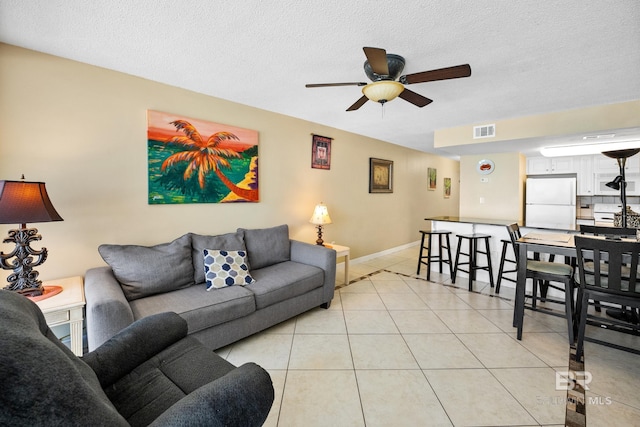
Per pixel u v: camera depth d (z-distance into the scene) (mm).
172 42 1988
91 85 2320
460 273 4301
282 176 3738
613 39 1897
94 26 1802
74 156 2264
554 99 3047
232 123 3193
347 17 1694
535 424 1538
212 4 1588
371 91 2016
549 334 2520
